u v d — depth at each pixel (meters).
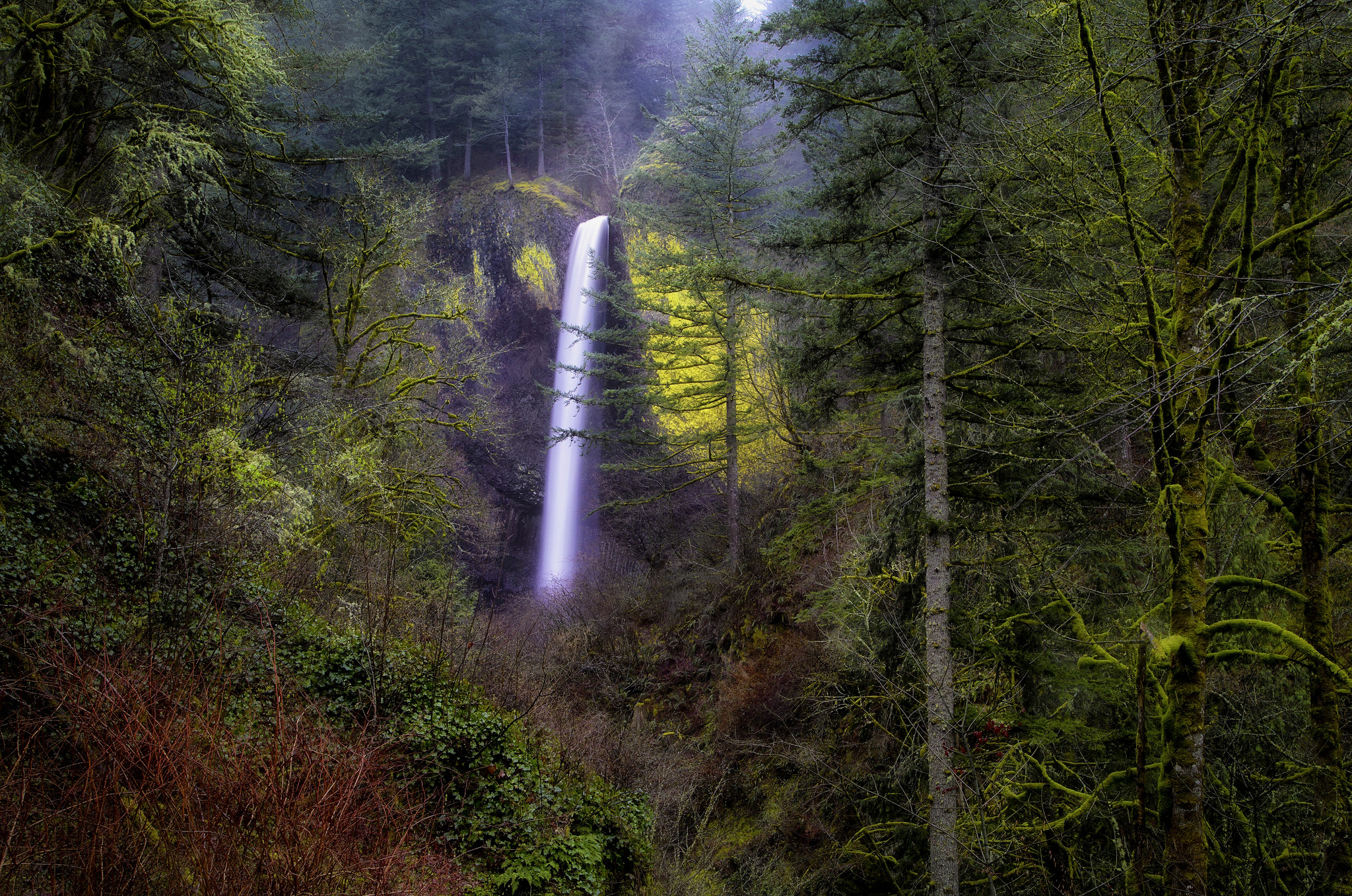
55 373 7.02
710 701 17.22
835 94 8.37
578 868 7.58
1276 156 5.52
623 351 31.45
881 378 9.52
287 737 5.34
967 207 7.22
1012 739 8.30
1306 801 6.09
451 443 28.97
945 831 7.67
